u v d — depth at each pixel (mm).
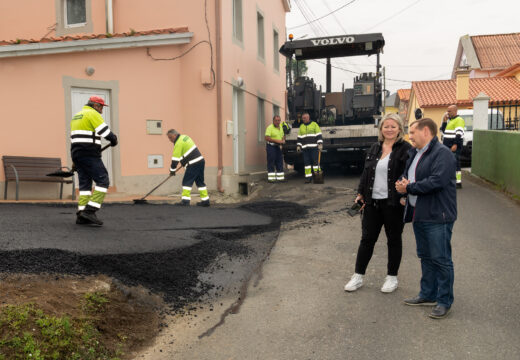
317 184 12398
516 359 3252
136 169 10773
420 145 4055
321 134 12586
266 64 16203
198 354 3469
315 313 4168
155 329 3809
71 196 9664
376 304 4316
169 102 11172
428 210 3967
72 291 3781
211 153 11289
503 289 4547
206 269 5090
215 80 11258
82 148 5898
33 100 9438
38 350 2912
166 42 10852
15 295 3436
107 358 3250
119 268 4473
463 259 5516
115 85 10445
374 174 4527
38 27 11867
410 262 5484
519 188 9062
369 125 13359
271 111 17172
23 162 9125
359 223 7609
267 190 11984
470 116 18000
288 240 6762
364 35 14031
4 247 4449
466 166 16062
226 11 11641
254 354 3461
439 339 3584
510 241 6203
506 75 30656
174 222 6984
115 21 11586
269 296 4621
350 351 3459
